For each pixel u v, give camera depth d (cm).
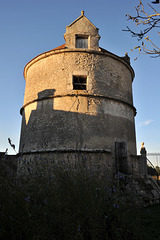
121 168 1063
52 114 1148
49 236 280
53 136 1098
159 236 422
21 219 279
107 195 390
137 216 414
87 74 1200
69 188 356
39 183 361
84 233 317
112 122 1170
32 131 1188
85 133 1088
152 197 861
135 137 1339
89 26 1325
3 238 272
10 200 298
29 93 1334
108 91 1214
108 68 1265
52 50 1259
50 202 303
